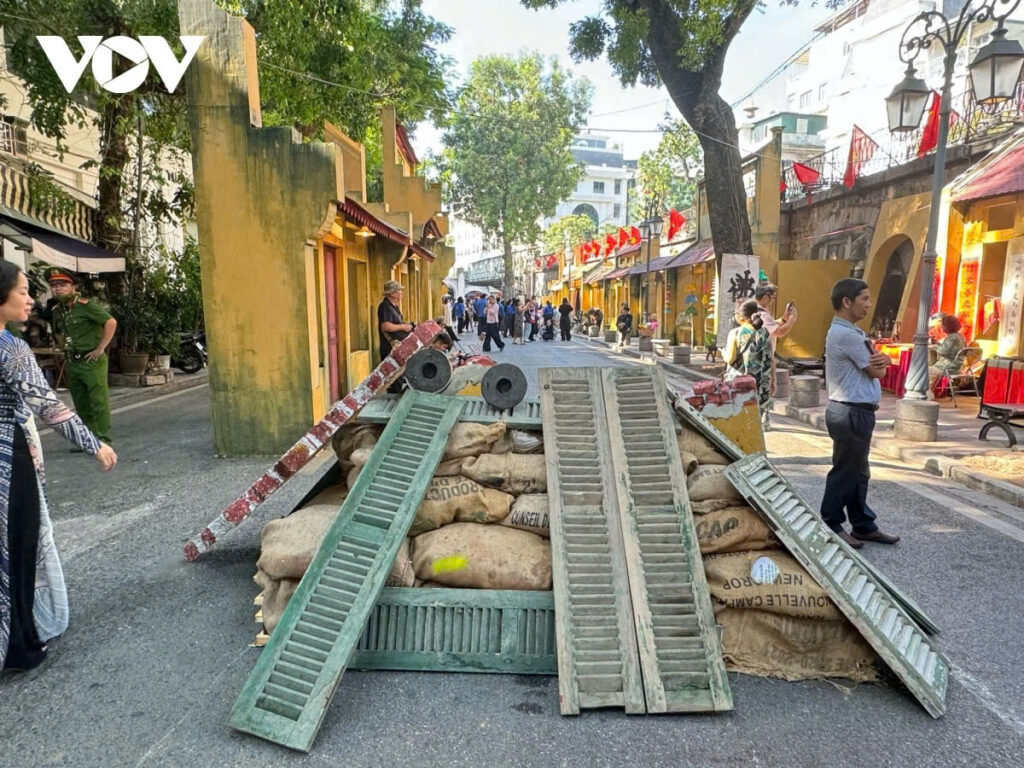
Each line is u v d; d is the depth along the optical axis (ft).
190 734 8.01
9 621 9.05
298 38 32.14
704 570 9.46
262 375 21.70
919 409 23.97
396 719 8.32
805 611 9.34
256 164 20.75
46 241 32.07
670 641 8.83
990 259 35.68
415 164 83.51
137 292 40.40
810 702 8.75
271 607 9.99
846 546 10.62
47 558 9.84
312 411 21.86
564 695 8.41
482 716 8.39
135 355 40.06
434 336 12.12
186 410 32.14
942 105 23.71
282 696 8.10
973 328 36.22
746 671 9.37
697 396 13.25
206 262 21.22
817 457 22.82
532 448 11.19
